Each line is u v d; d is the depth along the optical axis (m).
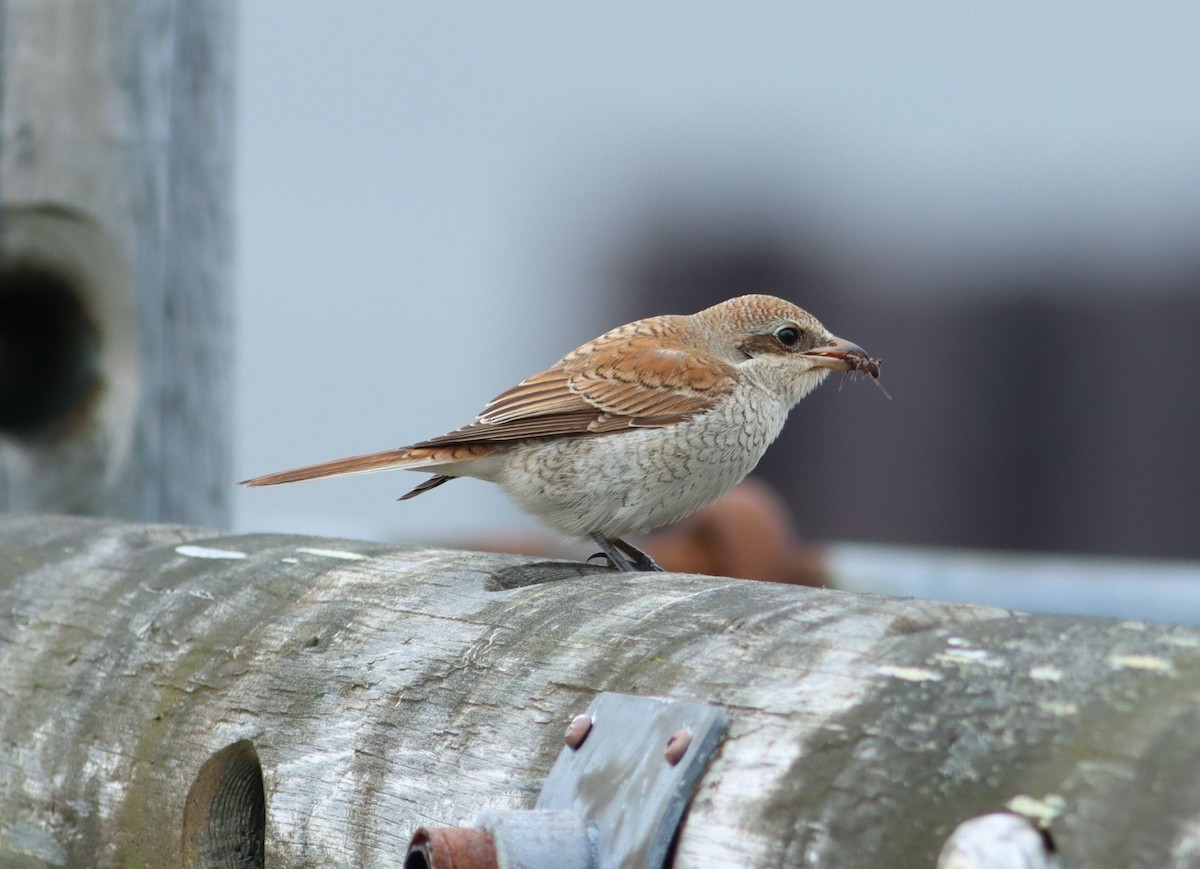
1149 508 14.57
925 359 15.63
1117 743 3.07
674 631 4.26
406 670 4.86
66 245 8.86
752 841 3.52
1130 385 14.81
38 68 8.80
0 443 8.80
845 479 15.38
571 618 4.61
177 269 9.45
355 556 5.94
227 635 5.60
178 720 5.46
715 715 3.76
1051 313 15.31
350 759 4.81
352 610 5.36
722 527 9.38
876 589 9.56
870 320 16.02
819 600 4.21
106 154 8.90
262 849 5.38
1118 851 2.93
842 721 3.55
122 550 6.62
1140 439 14.66
